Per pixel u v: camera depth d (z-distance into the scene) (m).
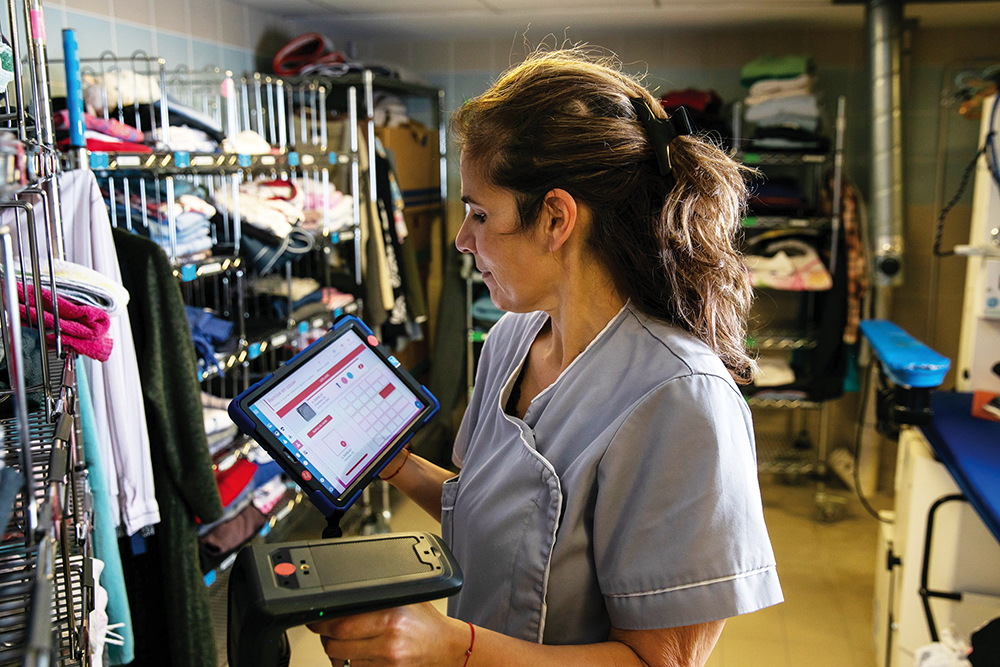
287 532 3.23
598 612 0.83
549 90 0.80
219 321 2.31
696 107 3.70
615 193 0.80
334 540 0.67
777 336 3.82
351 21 3.79
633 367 0.82
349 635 0.62
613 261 0.84
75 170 1.56
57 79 2.24
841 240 3.64
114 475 1.63
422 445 4.15
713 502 0.73
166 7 2.83
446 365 3.92
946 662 1.72
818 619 2.77
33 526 0.52
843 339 3.67
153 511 1.70
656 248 0.82
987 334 2.43
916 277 3.99
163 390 1.77
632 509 0.77
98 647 1.10
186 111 2.46
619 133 0.79
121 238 1.73
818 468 3.76
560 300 0.87
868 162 3.99
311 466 0.84
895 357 2.14
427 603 0.69
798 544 3.35
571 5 3.42
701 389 0.76
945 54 3.84
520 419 0.92
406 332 3.57
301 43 3.46
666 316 0.85
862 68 3.97
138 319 1.73
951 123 3.87
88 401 1.45
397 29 3.98
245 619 0.59
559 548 0.81
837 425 4.26
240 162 2.32
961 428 2.10
